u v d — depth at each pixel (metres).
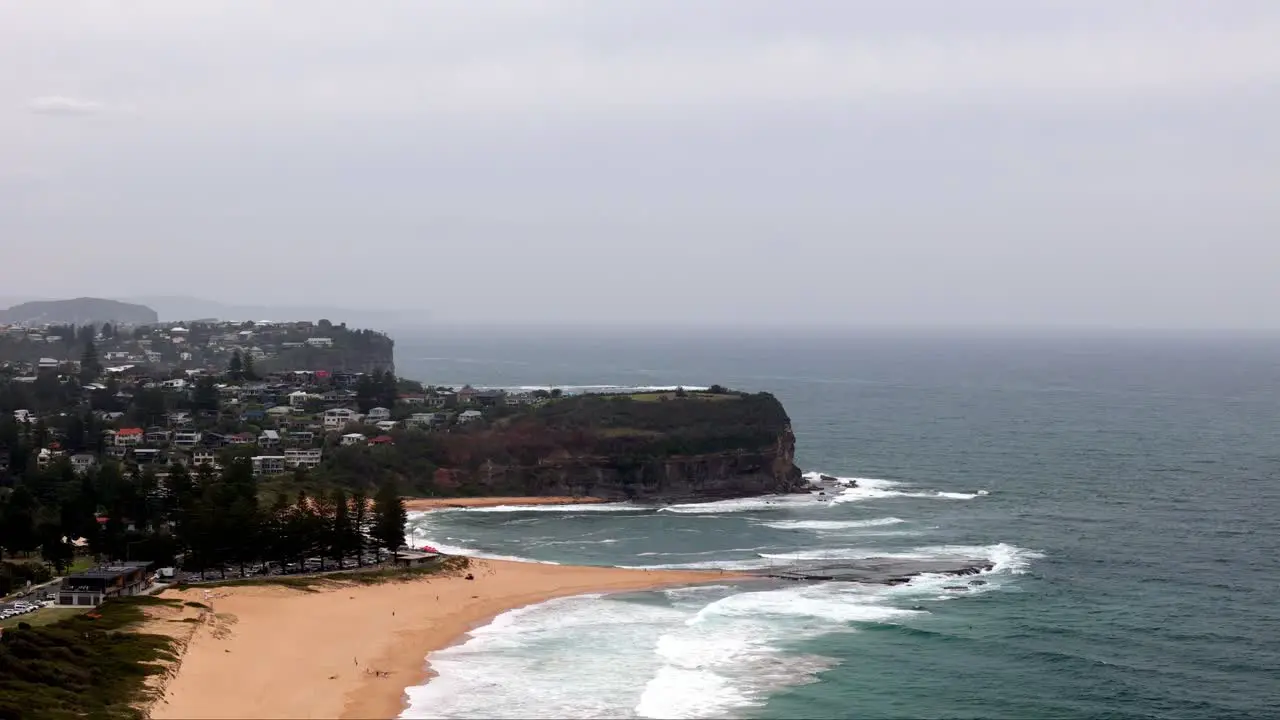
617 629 126.81
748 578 153.00
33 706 86.62
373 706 100.31
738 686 107.31
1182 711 103.06
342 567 154.25
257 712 96.81
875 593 143.88
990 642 121.94
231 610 128.50
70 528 154.88
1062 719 100.75
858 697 105.06
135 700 94.19
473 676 109.50
